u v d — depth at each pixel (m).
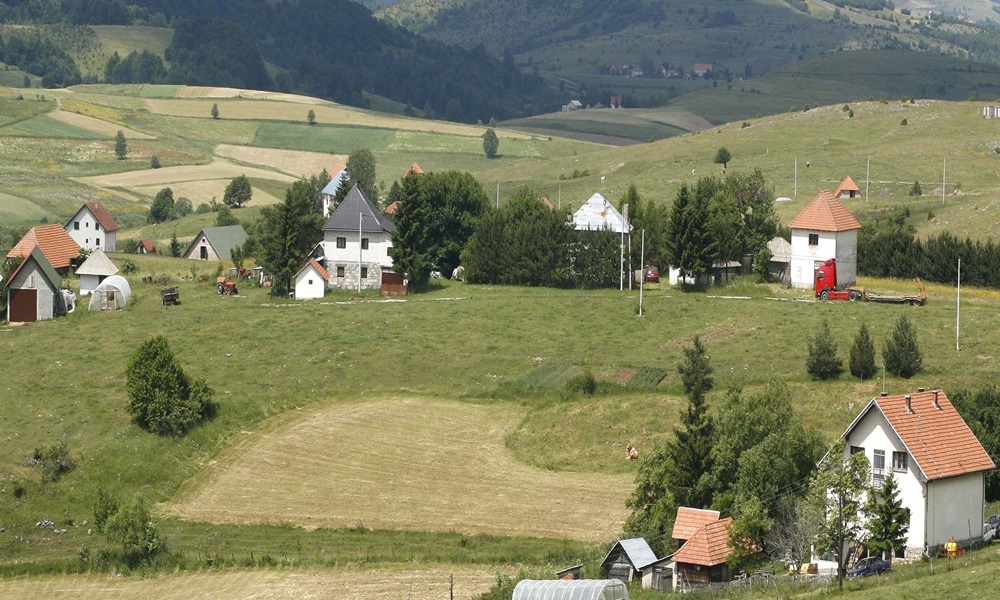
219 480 118.25
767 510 91.25
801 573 87.06
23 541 107.06
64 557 103.25
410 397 138.38
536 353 147.62
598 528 104.62
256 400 135.12
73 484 114.94
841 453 90.62
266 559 99.81
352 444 125.94
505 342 151.75
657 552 93.56
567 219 190.00
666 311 160.88
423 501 112.25
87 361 146.88
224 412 131.50
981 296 161.75
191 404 127.81
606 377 136.88
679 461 100.00
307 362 147.00
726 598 82.88
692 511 94.75
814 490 86.25
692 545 90.88
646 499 100.38
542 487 114.94
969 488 91.31
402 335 155.38
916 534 89.62
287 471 119.94
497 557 98.25
